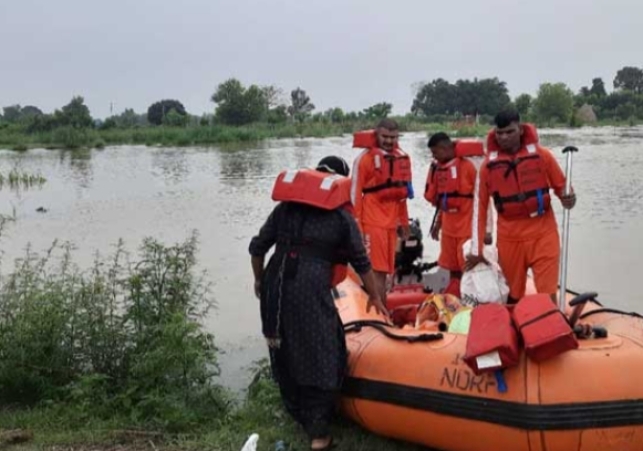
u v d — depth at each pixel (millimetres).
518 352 3994
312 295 4367
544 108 74375
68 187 22531
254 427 4887
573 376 3932
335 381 4414
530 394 3916
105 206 17797
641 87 121688
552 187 5449
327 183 4461
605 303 8219
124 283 5980
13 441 4699
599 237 11875
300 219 4465
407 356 4414
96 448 4637
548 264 5457
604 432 3896
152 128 63812
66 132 52219
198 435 4836
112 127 65438
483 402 4043
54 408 5164
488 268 5555
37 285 6785
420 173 23797
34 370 5434
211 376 5578
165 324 5434
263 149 41125
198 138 53406
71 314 5672
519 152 5422
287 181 4547
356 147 6785
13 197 20141
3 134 57875
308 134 60719
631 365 3992
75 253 11766
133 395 5211
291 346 4430
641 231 12328
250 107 69438
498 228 5598
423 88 98812
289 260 4430
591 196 16797
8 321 5660
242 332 7520
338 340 4492
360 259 4469
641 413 3908
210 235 13234
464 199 6738
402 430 4426
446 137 6867
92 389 5254
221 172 26500
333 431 4820
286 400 4711
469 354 3957
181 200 18500
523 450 3980
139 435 4801
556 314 3975
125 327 5727
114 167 30234
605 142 40000
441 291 7008
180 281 5926
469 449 4191
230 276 9867
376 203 6652
